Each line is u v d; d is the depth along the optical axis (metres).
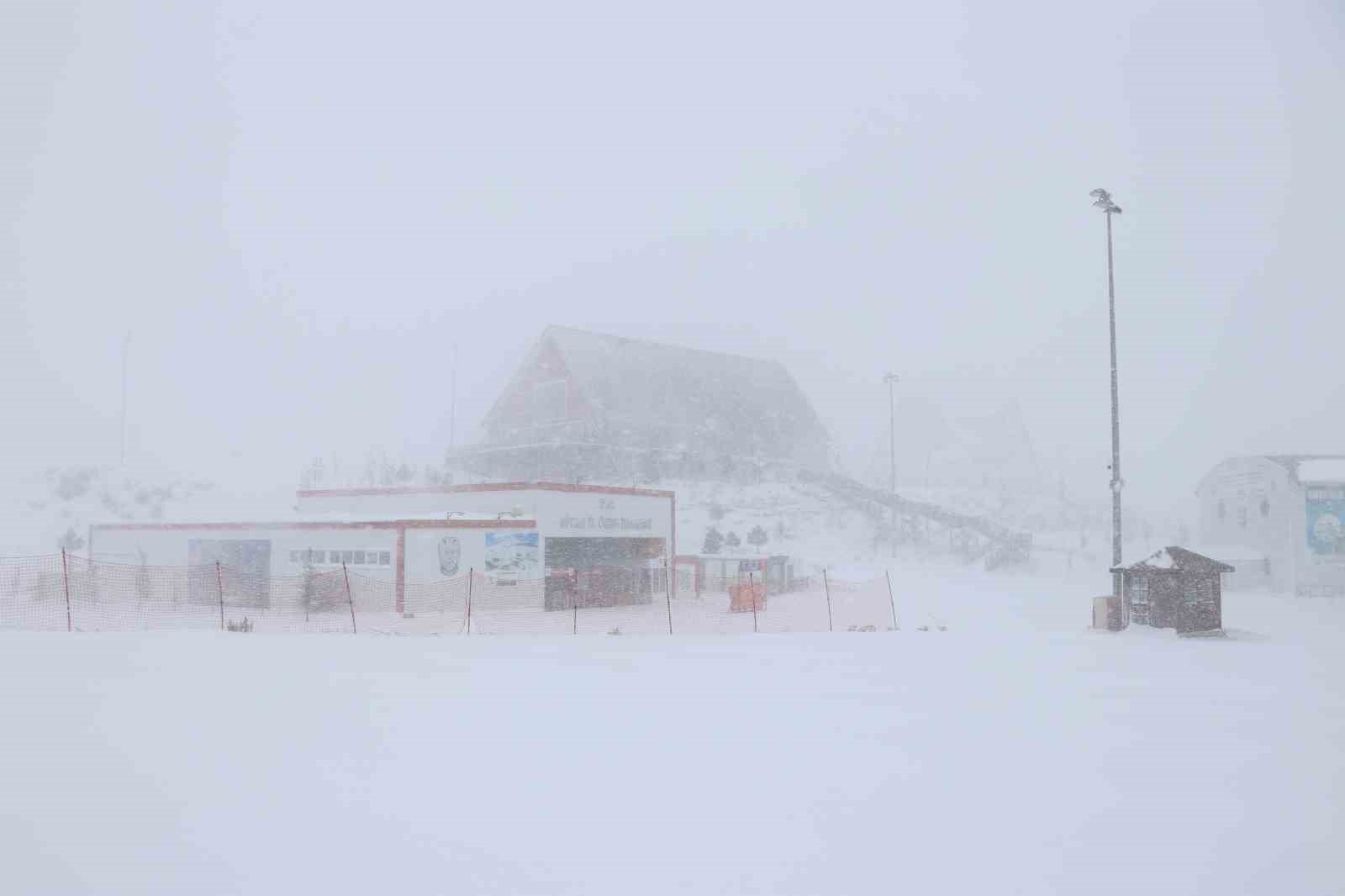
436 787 8.98
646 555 43.59
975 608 36.03
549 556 38.75
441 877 6.69
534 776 9.41
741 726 11.85
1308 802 8.52
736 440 80.06
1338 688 15.24
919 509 70.44
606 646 21.45
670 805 8.46
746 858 7.11
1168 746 10.77
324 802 8.44
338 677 15.46
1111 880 6.65
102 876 6.59
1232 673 16.97
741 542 62.47
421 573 35.12
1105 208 32.69
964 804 8.47
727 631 27.31
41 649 18.12
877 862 7.01
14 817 7.88
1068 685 15.41
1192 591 24.73
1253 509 47.75
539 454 69.31
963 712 12.88
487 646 21.17
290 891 6.38
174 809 8.19
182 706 12.57
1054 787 9.04
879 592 44.75
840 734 11.41
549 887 6.53
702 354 87.12
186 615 31.33
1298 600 40.62
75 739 10.62
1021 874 6.77
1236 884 6.57
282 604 34.88
